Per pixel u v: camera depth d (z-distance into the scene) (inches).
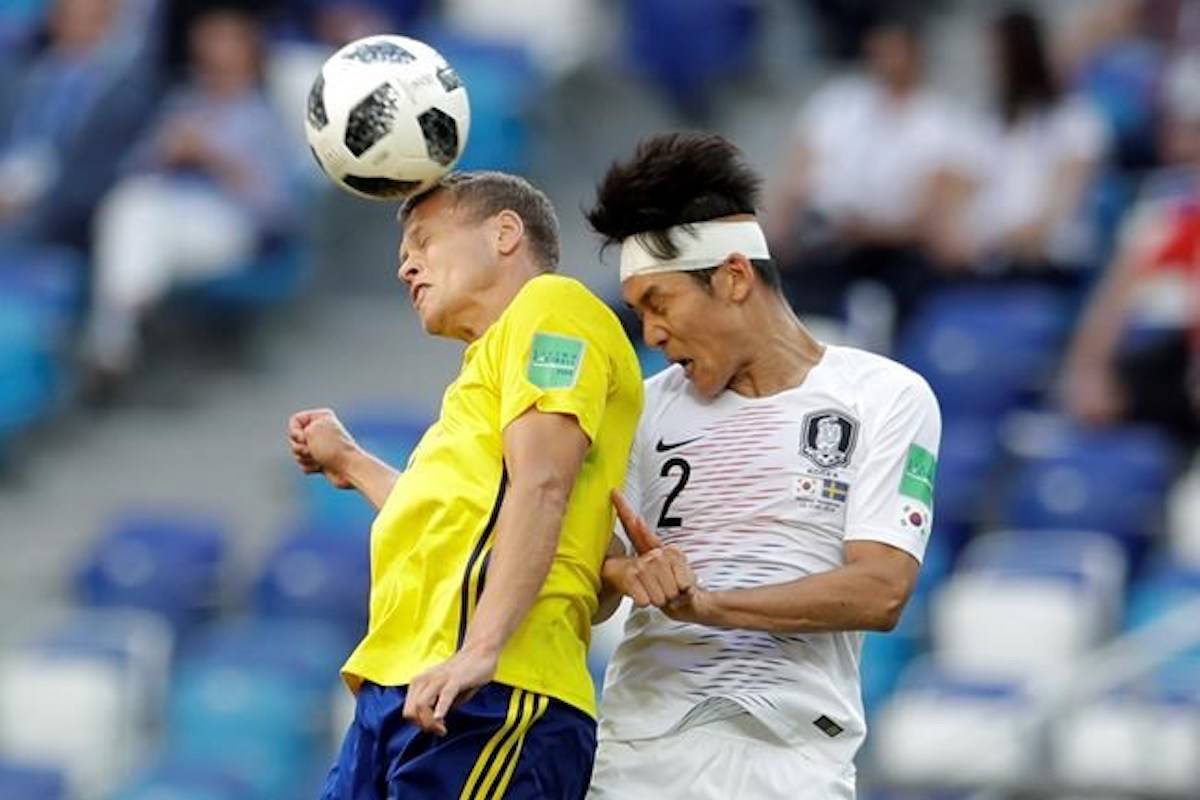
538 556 673.0
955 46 2084.2
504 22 2052.2
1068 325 1685.5
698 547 723.4
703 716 719.1
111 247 1792.6
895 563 708.0
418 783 684.1
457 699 662.5
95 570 1654.8
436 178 715.4
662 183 711.7
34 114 1862.7
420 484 695.1
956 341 1664.6
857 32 2073.1
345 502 1736.0
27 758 1536.7
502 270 713.6
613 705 730.8
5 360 1775.3
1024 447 1598.2
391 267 1926.7
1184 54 1857.8
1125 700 1311.5
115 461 1786.4
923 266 1691.7
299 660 1552.7
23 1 1988.2
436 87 711.1
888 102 1715.1
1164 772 1285.7
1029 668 1414.9
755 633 722.2
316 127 713.6
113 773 1540.4
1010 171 1711.4
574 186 1972.2
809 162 1721.2
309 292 1902.1
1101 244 1769.2
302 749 1526.8
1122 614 1487.5
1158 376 1571.1
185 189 1802.4
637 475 732.0
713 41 2015.3
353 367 1852.9
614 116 2012.8
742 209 717.9
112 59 1856.5
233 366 1844.2
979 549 1534.2
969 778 1294.3
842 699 725.3
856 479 718.5
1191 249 1571.1
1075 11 2100.1
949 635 1456.7
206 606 1646.2
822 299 1678.2
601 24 2055.9
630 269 717.3
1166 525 1537.9
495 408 696.4
